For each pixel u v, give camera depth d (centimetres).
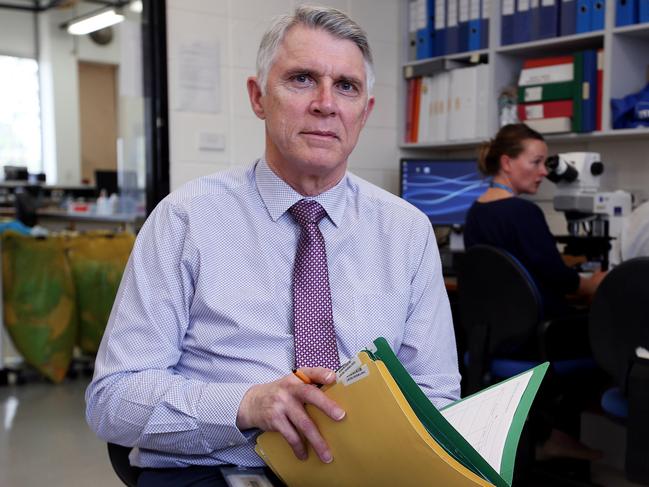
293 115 112
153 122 327
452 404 109
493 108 334
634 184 315
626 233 226
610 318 196
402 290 122
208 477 108
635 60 300
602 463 273
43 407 376
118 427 107
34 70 1065
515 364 243
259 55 117
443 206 350
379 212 126
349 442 85
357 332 118
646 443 185
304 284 117
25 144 1063
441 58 350
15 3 1038
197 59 325
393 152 383
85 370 452
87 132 1090
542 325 229
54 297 424
